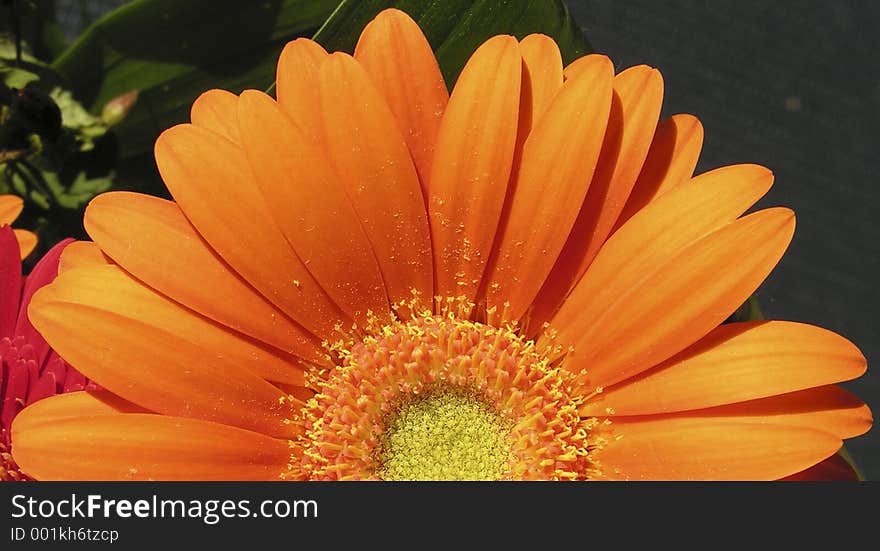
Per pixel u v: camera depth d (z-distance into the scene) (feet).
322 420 1.02
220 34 1.11
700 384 0.96
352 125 0.97
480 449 1.03
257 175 0.97
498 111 0.97
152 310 0.97
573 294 1.00
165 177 0.97
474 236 0.99
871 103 1.34
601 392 0.99
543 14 1.03
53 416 0.96
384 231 0.99
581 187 0.98
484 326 1.03
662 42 1.30
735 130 1.33
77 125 1.12
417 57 0.98
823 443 0.94
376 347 1.02
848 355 0.95
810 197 1.35
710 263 0.96
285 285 0.99
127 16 1.10
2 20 1.14
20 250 1.04
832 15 1.32
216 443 0.97
